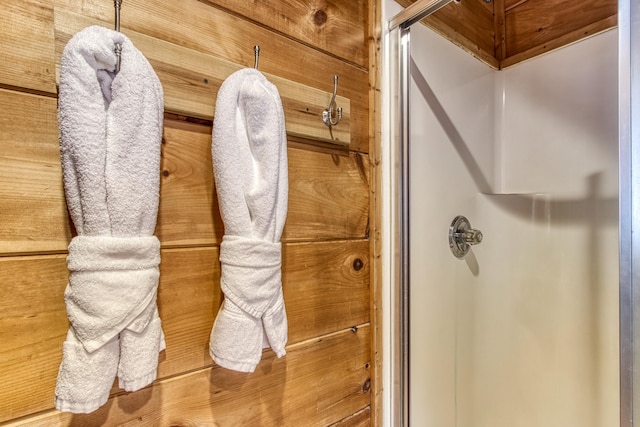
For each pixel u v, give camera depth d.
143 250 0.46
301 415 0.74
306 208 0.75
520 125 1.19
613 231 0.98
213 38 0.61
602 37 1.02
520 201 1.16
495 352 1.15
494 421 1.14
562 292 1.08
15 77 0.45
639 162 0.56
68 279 0.48
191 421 0.59
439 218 0.99
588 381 1.03
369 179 0.88
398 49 0.90
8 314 0.45
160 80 0.54
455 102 1.06
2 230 0.44
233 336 0.54
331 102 0.77
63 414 0.48
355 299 0.85
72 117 0.42
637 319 0.55
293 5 0.73
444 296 1.00
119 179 0.44
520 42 1.21
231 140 0.56
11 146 0.45
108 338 0.43
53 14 0.47
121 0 0.52
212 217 0.61
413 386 0.91
